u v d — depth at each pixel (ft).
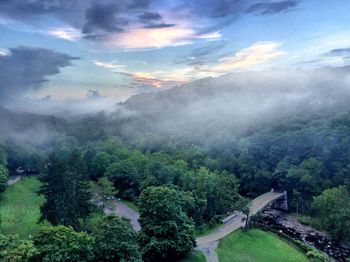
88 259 213.25
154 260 271.69
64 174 312.29
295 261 311.27
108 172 511.81
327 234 412.57
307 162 519.60
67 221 295.28
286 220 463.01
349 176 481.46
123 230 230.68
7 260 186.60
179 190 386.73
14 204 421.59
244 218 388.78
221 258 296.71
